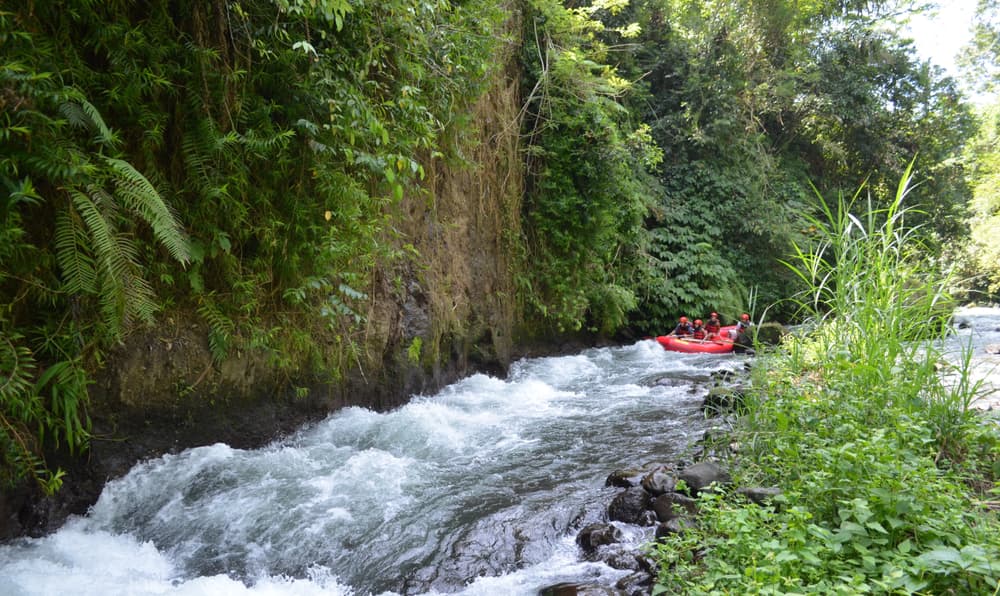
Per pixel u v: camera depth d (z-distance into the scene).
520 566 3.71
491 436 6.22
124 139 4.18
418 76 6.07
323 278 5.64
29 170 3.34
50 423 3.78
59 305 3.84
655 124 17.05
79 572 3.56
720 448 4.95
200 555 3.86
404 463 5.27
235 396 5.19
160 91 4.34
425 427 6.17
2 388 3.31
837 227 5.25
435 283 7.93
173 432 4.75
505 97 10.25
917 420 4.03
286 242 5.20
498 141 9.94
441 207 8.27
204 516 4.20
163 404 4.64
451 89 7.10
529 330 11.11
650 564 3.40
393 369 6.98
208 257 4.86
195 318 4.85
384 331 6.81
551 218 11.23
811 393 4.70
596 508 4.36
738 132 17.25
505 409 7.37
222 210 4.74
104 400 4.26
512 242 10.29
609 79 12.34
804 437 4.00
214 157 4.58
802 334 5.52
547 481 4.96
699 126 17.06
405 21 5.67
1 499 3.64
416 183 7.50
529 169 11.00
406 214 7.34
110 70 4.00
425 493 4.70
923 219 20.77
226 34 4.69
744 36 18.48
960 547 2.62
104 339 4.09
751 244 17.00
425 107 6.09
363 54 5.48
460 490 4.77
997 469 3.81
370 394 6.66
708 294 14.98
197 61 4.44
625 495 4.29
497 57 9.40
